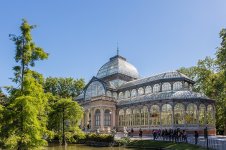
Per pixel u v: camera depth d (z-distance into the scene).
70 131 52.44
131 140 50.25
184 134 46.22
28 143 23.80
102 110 69.50
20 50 25.36
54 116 49.25
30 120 23.30
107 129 65.00
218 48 51.53
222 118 69.88
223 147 32.44
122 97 77.81
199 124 57.47
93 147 48.50
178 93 60.66
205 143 39.09
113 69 84.50
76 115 50.62
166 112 59.97
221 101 66.12
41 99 25.58
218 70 61.28
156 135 52.59
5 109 23.62
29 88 24.47
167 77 66.88
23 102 22.98
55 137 53.97
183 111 58.16
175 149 40.44
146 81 71.75
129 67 87.50
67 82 94.56
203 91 72.06
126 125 69.44
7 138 23.55
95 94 77.44
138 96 72.75
